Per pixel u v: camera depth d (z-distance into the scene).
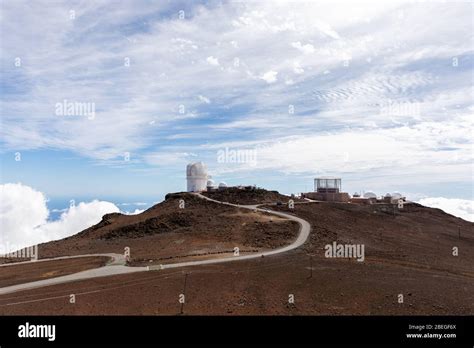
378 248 64.38
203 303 34.44
